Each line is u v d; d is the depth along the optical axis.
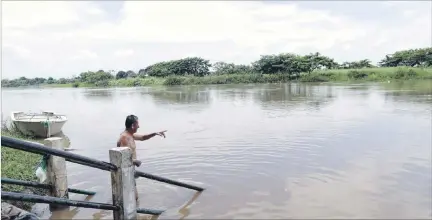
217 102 31.03
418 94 30.67
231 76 82.12
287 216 6.76
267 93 40.59
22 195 5.41
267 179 8.91
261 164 10.23
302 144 12.59
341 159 10.49
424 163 9.87
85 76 122.69
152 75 113.25
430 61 84.25
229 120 19.48
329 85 54.34
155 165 10.55
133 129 7.85
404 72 67.56
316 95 34.38
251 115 21.17
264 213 6.93
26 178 8.64
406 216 6.66
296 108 23.77
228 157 11.16
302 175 9.13
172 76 99.75
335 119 18.11
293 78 78.62
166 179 7.39
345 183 8.48
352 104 24.78
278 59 86.38
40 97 55.34
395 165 9.77
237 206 7.31
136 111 26.39
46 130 16.31
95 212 7.31
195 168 10.06
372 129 14.98
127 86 95.75
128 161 6.25
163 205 7.49
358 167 9.69
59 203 5.76
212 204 7.46
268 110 23.33
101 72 118.12
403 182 8.45
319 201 7.44
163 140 14.18
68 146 14.03
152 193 8.16
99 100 41.22
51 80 147.00
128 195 6.29
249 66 102.50
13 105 38.69
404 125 15.64
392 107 22.00
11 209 6.71
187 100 34.84
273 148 12.12
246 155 11.31
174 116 22.31
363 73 72.38
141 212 6.88
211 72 110.19
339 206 7.16
